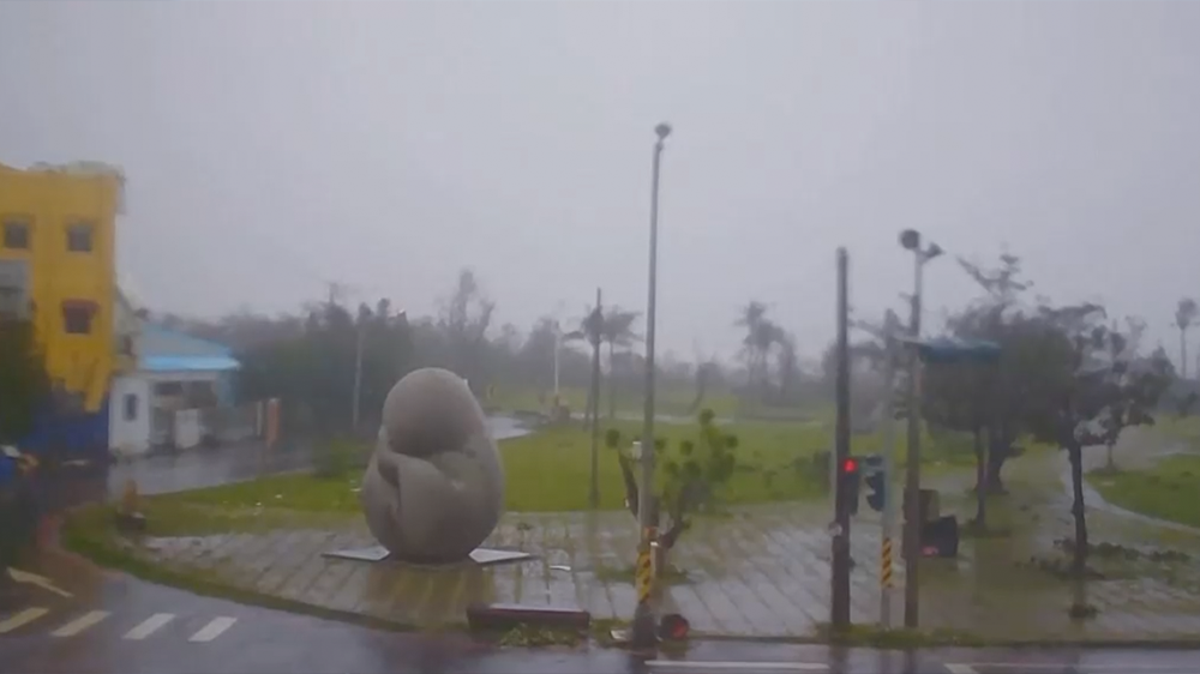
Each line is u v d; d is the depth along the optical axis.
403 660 17.50
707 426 31.69
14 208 42.66
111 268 43.28
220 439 50.03
